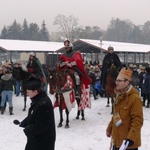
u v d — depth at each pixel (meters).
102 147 8.23
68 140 8.91
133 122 4.52
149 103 15.00
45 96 4.50
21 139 9.09
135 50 40.97
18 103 15.42
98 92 17.38
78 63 10.80
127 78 4.64
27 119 4.55
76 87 10.80
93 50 39.22
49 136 4.41
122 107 4.67
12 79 12.86
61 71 10.55
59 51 37.84
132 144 4.46
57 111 13.20
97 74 17.31
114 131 4.83
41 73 12.99
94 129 10.24
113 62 12.96
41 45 39.81
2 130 10.17
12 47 35.66
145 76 14.23
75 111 13.21
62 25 81.75
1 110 12.97
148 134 9.51
